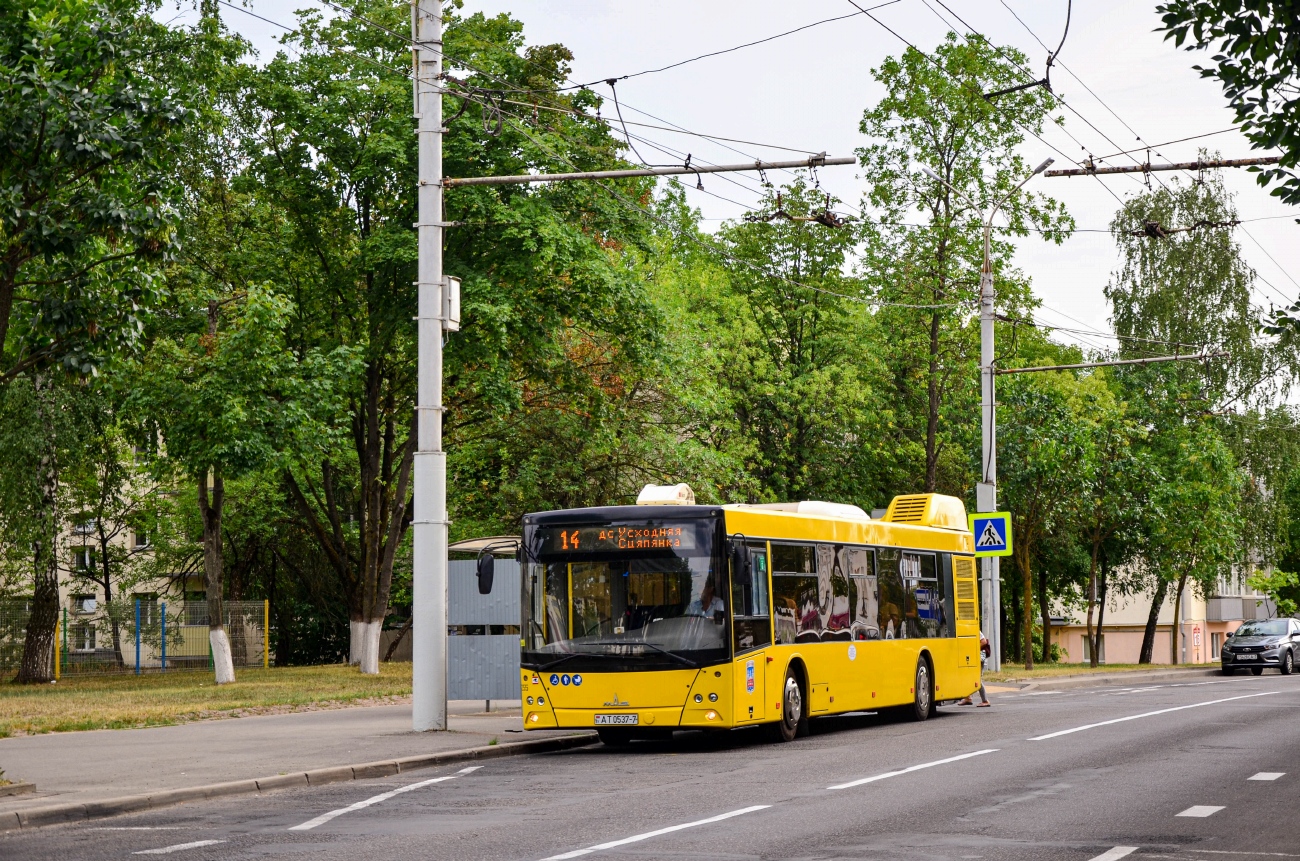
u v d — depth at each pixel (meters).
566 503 39.25
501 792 13.57
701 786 13.72
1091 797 12.41
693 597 18.09
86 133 13.83
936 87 42.47
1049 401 44.09
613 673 17.98
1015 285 43.72
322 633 52.22
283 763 15.72
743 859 9.23
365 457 38.53
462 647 23.22
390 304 35.06
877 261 44.38
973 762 15.59
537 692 18.25
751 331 45.72
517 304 34.22
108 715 23.00
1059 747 17.38
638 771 15.45
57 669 37.16
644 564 18.27
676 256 49.72
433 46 19.97
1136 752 16.58
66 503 36.84
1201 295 57.16
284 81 35.84
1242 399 57.50
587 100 35.12
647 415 39.72
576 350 38.06
